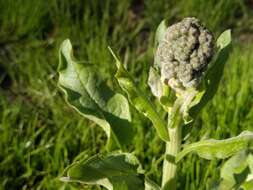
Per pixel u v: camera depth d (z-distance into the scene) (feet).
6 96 2.01
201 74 1.04
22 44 2.25
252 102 1.82
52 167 1.61
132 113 1.73
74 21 2.43
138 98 1.09
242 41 2.39
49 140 1.70
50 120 1.80
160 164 1.60
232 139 1.03
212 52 1.02
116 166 1.14
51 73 2.06
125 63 2.10
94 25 2.34
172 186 1.17
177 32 1.01
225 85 1.95
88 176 1.10
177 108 1.09
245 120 1.73
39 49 2.16
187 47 1.00
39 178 1.63
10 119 1.78
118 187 1.13
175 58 1.02
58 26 2.32
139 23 2.45
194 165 1.56
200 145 1.08
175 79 1.05
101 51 2.15
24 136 1.76
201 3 2.46
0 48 2.24
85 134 1.68
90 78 1.22
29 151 1.65
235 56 2.07
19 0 2.31
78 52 2.21
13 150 1.66
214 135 1.65
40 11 2.33
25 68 2.08
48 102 1.90
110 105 1.21
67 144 1.67
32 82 2.00
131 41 2.35
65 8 2.43
